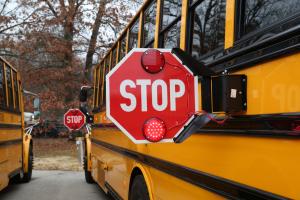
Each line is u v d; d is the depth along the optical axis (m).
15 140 9.27
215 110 2.41
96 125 8.87
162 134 2.58
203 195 2.87
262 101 2.18
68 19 22.62
